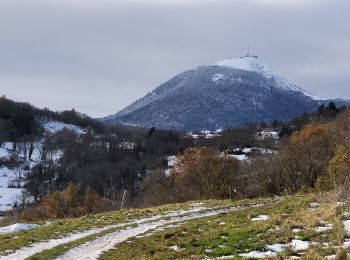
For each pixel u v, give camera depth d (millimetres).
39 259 21531
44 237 27984
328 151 74625
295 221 22188
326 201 28312
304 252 16656
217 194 74375
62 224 33594
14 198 140125
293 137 98562
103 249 23156
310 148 75312
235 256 17484
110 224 32750
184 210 38406
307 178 72438
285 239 19109
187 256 18703
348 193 29156
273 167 76875
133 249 21906
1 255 22938
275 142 156375
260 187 75438
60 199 76000
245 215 27703
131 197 107125
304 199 31766
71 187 78500
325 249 16375
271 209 28812
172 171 89375
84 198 78500
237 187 75750
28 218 74188
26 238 27547
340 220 20766
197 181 76625
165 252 20000
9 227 33625
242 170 85250
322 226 20922
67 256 22062
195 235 23125
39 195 139125
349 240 17641
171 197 77750
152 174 103062
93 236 27500
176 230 24984
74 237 28031
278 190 73562
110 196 113312
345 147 62406
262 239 19828
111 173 139750
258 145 172750
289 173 73562
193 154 80250
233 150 164875
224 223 25922
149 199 80750
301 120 184000
